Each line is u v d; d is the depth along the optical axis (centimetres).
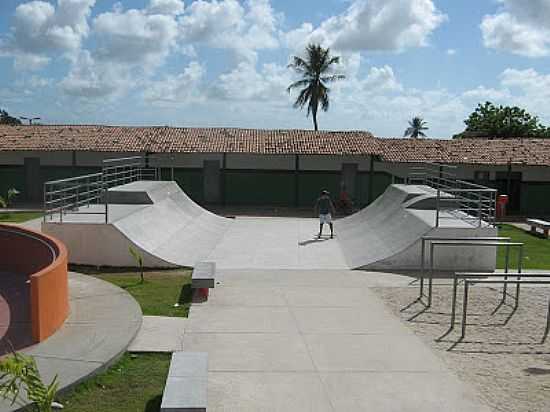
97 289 1084
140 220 1595
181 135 3048
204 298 1103
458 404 663
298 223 2275
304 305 1077
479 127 5784
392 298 1144
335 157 2925
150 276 1319
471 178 2917
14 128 3112
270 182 2941
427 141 3127
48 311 804
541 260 1658
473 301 1138
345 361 792
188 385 596
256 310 1035
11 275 1175
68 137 2969
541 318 1031
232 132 3131
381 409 647
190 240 1714
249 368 759
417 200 1759
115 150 2820
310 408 646
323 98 5559
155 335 870
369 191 2892
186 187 2948
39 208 2623
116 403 633
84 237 1416
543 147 3020
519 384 725
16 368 493
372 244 1623
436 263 1421
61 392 639
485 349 857
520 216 2789
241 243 1778
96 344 780
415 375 747
